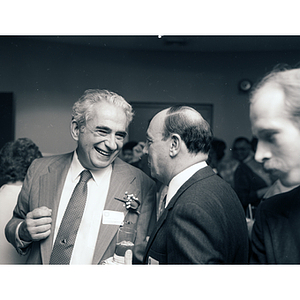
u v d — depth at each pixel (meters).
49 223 2.18
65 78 2.26
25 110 2.26
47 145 2.24
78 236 2.18
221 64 2.22
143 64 2.25
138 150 2.19
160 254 1.53
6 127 2.26
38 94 2.26
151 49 2.25
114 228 2.17
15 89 2.27
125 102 2.23
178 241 1.42
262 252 2.12
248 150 2.18
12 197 2.21
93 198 2.18
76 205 2.18
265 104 2.18
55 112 2.25
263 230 2.13
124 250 2.15
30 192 2.20
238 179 2.17
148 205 2.16
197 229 1.42
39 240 2.18
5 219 2.21
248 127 2.19
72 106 2.24
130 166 2.19
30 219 2.16
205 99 2.22
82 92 2.24
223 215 1.48
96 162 2.18
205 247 1.41
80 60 2.26
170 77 2.24
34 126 2.25
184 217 1.44
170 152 1.68
